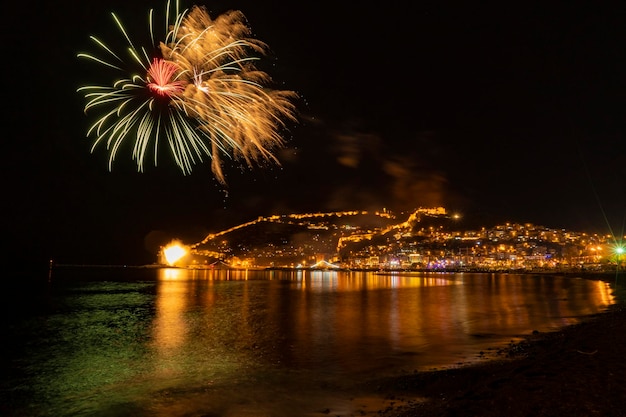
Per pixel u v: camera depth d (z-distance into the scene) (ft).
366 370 49.11
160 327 90.33
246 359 56.90
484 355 54.54
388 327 83.82
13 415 37.76
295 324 91.25
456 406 30.83
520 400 29.91
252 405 37.81
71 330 88.02
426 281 344.49
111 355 62.03
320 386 42.96
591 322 75.87
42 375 50.93
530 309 111.45
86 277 460.55
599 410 27.07
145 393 42.68
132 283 329.11
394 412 33.37
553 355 44.75
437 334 73.41
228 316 109.09
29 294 204.13
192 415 36.22
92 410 38.45
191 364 54.95
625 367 37.06
